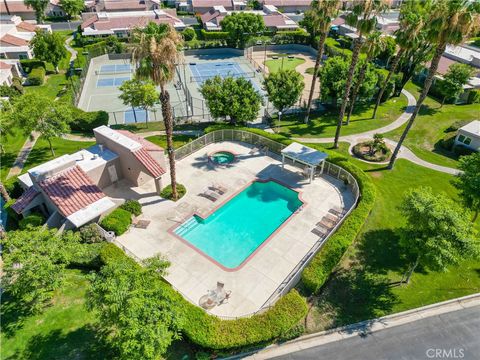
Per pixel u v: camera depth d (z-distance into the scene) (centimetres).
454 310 2320
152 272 1877
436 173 3694
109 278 1738
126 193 3216
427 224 2130
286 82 4416
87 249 2320
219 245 2738
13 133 3559
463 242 2059
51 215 2833
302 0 11688
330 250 2486
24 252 2022
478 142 3884
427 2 5300
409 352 2062
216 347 1906
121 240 2708
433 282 2505
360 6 3067
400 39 4053
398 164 3838
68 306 2181
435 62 2961
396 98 5622
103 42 7506
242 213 3083
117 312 1650
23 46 6738
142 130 4444
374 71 5031
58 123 3588
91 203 2809
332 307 2298
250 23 7581
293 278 2316
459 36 2717
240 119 4150
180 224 2888
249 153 3912
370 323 2214
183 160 3753
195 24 9706
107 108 5234
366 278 2506
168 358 1931
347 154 4009
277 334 1988
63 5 9675
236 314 2183
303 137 4362
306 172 3478
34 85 5841
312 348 2062
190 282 2388
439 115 5016
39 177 2822
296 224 2914
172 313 1748
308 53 8206
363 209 2900
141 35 2375
